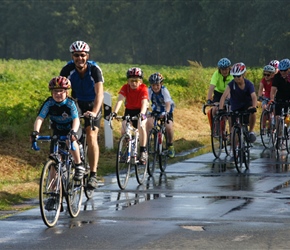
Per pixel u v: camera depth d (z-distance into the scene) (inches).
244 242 407.2
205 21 6328.7
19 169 735.1
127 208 523.2
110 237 422.0
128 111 689.6
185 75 2108.8
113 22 7800.2
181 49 6427.2
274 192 602.5
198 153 918.4
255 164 808.9
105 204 542.6
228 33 6097.4
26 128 948.0
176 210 512.4
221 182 666.2
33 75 1911.9
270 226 451.8
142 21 7249.0
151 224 460.1
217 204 538.0
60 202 468.1
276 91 980.6
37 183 655.1
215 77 894.4
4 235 430.0
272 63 1002.7
